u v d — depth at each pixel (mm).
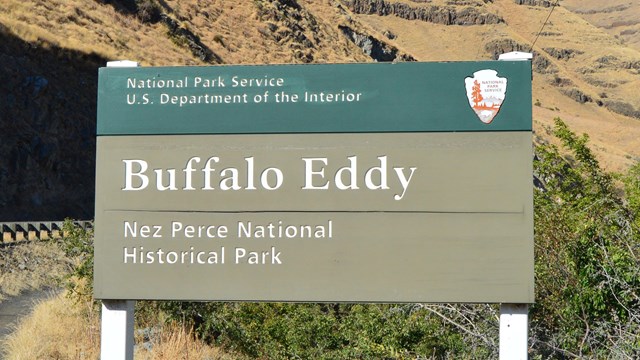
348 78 7207
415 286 7027
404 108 7129
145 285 7309
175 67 7375
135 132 7391
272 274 7195
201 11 83812
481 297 6953
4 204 44750
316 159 7207
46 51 54375
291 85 7258
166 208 7336
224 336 14422
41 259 25047
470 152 7043
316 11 117938
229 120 7312
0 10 57250
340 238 7145
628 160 159875
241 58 81375
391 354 10680
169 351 11531
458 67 7094
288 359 14016
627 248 10023
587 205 13039
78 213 48438
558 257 10234
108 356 7375
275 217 7227
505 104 7027
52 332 13430
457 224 7020
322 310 16062
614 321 8961
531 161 6980
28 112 49781
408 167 7098
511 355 6957
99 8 67688
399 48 126875
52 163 48906
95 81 56188
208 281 7258
